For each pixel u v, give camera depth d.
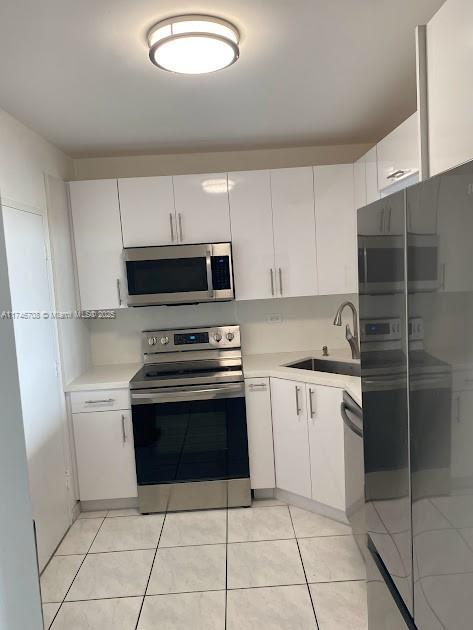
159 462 2.90
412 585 1.15
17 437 0.65
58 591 2.23
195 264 2.99
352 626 1.91
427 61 1.29
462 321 0.82
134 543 2.61
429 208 0.95
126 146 3.05
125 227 3.05
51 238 2.74
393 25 1.68
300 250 3.09
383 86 2.23
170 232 3.06
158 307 3.43
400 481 1.21
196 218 3.06
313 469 2.75
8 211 2.23
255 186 3.05
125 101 2.25
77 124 2.54
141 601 2.13
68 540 2.67
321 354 3.37
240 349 3.35
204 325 3.45
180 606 2.09
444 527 0.95
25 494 0.67
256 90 2.21
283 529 2.65
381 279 1.29
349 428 2.22
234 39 1.67
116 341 3.44
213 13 1.56
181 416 2.89
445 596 0.96
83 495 2.94
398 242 1.14
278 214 3.07
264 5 1.52
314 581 2.20
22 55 1.75
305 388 2.72
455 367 0.86
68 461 2.85
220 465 2.91
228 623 1.97
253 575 2.26
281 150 3.36
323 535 2.57
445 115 1.20
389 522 1.32
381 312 1.30
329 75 2.08
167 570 2.34
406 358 1.12
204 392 2.86
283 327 3.48
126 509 3.01
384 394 1.31
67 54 1.76
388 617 1.37
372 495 1.50
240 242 3.08
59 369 2.77
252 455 2.96
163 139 2.94
